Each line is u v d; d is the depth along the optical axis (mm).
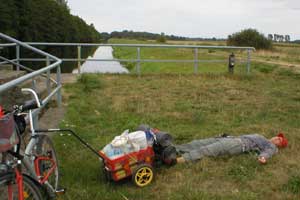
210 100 11000
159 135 5738
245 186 5238
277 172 5680
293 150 6652
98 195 4828
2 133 3141
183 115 9180
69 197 4699
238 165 5852
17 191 3432
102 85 12664
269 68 21188
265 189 5125
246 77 15203
